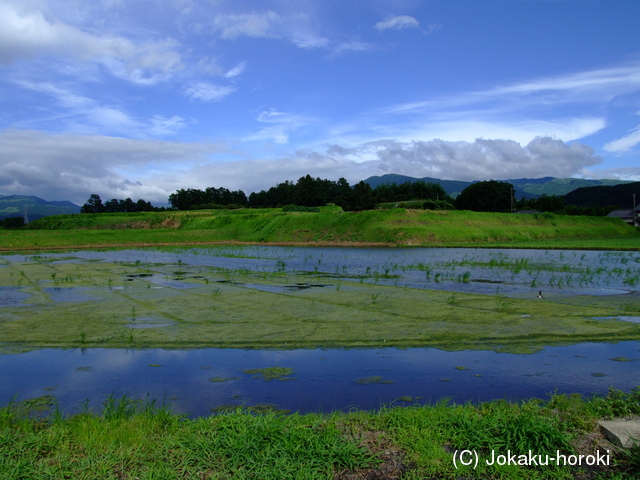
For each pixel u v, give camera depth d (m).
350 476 3.76
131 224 66.44
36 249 40.38
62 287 15.52
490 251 32.50
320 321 9.83
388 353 7.52
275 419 4.54
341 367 6.84
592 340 8.25
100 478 3.64
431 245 37.78
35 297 13.35
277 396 5.74
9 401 5.61
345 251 34.31
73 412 5.25
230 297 13.07
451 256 28.47
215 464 3.87
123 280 17.39
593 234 54.31
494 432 4.36
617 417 4.84
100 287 15.45
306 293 13.77
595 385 6.11
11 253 35.72
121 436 4.27
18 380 6.37
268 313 10.71
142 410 5.25
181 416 4.93
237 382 6.25
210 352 7.64
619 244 38.12
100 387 6.10
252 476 3.69
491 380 6.28
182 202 119.75
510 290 14.16
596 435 4.42
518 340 8.25
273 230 50.31
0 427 4.60
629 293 13.40
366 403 5.52
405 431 4.41
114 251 37.47
